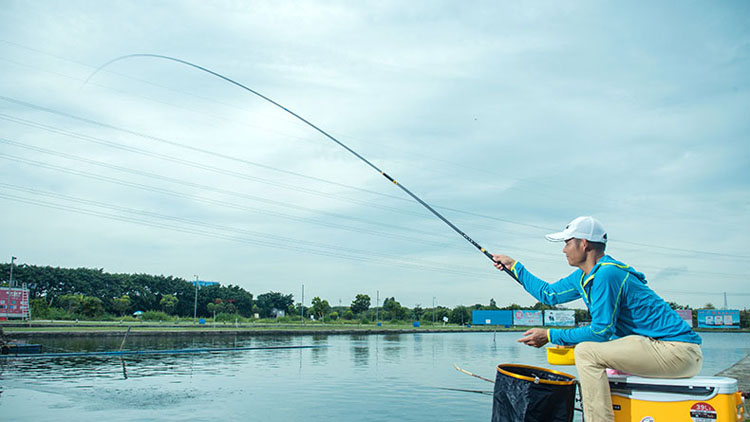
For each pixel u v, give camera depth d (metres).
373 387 11.22
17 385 10.59
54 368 13.83
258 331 38.53
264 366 15.50
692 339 2.90
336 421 7.46
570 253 3.26
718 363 17.97
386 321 74.06
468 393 10.32
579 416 7.14
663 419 2.94
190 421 7.34
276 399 9.34
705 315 56.91
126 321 55.75
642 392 3.00
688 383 2.90
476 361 18.30
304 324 61.12
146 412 7.93
